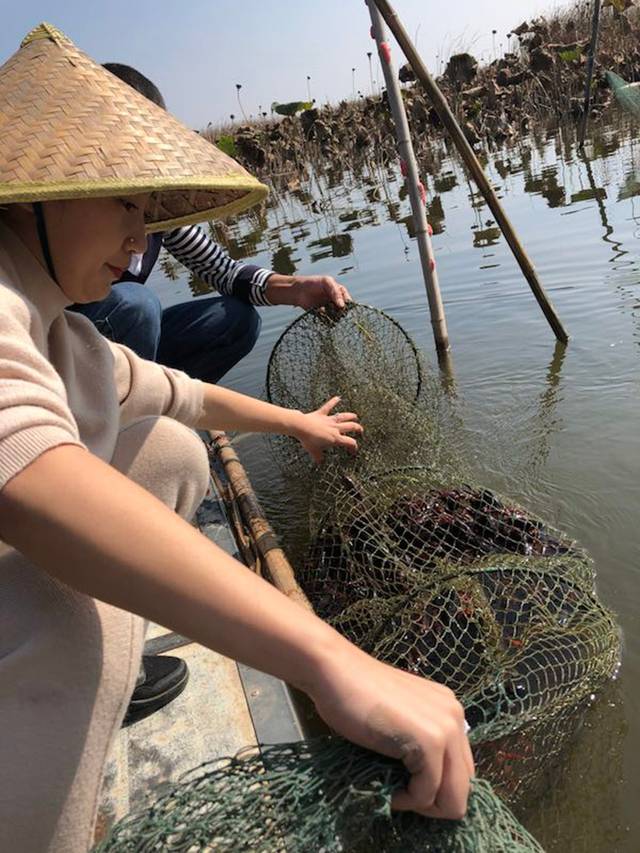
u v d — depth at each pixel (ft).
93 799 3.72
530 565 6.17
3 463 2.99
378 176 39.55
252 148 46.93
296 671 3.05
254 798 3.19
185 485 4.98
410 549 7.07
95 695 3.60
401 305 16.74
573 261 17.03
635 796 5.13
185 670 5.89
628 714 5.70
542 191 25.61
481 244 20.08
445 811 3.05
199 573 3.03
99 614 3.61
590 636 5.76
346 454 8.75
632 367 11.66
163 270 24.75
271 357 10.46
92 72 4.11
